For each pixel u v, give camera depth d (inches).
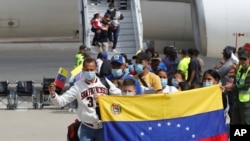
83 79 504.1
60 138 762.2
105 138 485.1
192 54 915.4
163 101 501.7
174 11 1631.4
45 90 1097.4
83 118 494.6
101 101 484.1
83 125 499.5
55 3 1684.3
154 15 1637.6
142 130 495.2
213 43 1331.2
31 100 1219.9
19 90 1098.7
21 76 1680.6
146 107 496.7
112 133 487.2
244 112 665.0
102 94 494.0
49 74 1734.7
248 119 663.1
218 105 527.5
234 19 1316.4
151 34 1706.4
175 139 506.6
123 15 1321.4
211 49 1346.0
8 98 1088.2
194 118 514.6
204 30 1318.9
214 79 586.9
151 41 1769.2
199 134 517.0
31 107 1110.4
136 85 549.3
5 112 1035.9
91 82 494.0
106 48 1213.1
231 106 702.5
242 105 664.4
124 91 512.7
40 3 1686.8
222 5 1317.7
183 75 690.2
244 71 660.7
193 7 1341.0
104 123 484.4
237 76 669.9
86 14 1275.8
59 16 1713.8
